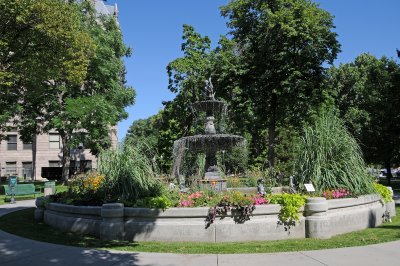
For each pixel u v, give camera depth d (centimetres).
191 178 1625
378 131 3806
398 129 3622
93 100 3412
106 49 3569
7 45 2406
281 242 930
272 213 977
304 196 1033
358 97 5159
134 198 1140
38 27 2336
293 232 984
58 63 2625
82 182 1491
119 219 987
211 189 1359
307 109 3197
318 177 1184
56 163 5716
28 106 3678
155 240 961
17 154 5691
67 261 757
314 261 741
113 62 3734
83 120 3381
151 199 1010
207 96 1845
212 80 3356
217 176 1709
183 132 3731
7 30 2402
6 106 3303
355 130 4334
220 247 879
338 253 805
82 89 3772
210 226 951
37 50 2562
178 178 1700
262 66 3262
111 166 1220
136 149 1283
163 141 4097
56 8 2470
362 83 5141
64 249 866
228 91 3359
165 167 3903
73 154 5656
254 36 3347
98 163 1336
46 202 1303
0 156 5638
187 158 1939
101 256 797
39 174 5634
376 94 4322
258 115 3562
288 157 3997
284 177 1905
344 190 1155
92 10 3769
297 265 713
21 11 2264
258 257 777
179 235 955
